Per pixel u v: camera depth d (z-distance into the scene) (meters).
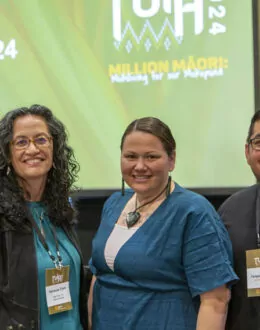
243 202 1.91
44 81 3.34
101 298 1.80
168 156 1.75
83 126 3.32
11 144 1.75
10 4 3.35
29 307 1.65
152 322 1.68
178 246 1.69
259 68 3.17
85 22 3.30
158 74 3.25
